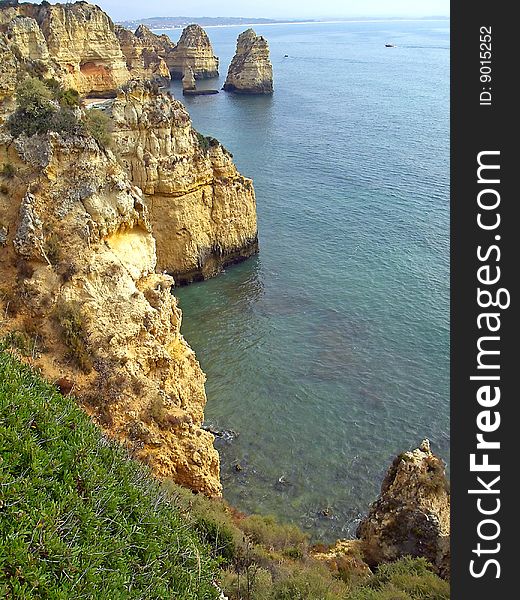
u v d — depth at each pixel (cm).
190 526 1622
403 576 1842
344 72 19888
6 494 1059
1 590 898
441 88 15600
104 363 2348
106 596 1023
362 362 3897
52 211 2542
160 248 4909
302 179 7850
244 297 4828
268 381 3691
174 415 2386
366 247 5706
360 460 3039
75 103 3008
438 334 4197
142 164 4647
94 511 1199
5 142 2614
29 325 2380
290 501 2756
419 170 8069
